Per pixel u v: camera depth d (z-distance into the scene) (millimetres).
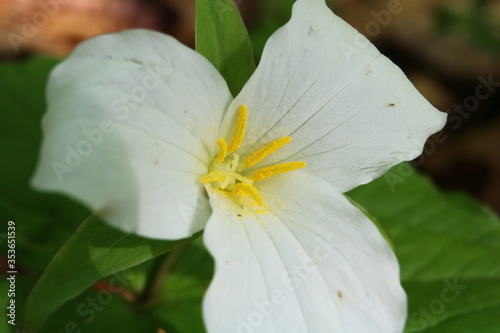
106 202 169
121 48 175
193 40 370
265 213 192
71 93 170
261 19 335
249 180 194
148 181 175
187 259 239
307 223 191
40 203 246
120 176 171
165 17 375
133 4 367
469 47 399
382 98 195
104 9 355
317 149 197
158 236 175
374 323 185
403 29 406
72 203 248
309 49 190
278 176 198
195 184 186
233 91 192
